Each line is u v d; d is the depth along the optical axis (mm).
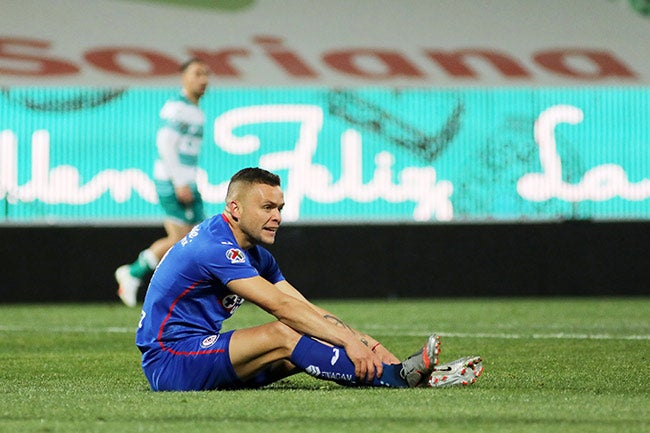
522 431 13742
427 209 50188
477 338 30750
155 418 14844
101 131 49125
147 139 49344
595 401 16562
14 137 48594
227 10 53000
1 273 48469
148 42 51656
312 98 50156
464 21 53688
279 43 52094
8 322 38219
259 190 18016
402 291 50062
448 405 15883
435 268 50156
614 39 53594
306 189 49812
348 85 50531
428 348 17438
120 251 49062
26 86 48906
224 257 17656
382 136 50188
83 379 21438
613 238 50438
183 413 15250
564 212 50438
